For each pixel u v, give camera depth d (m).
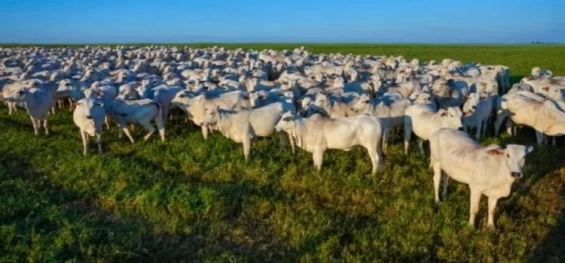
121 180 11.66
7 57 35.66
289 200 10.76
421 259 8.30
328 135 11.88
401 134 15.58
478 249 8.60
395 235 9.02
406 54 64.81
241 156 13.27
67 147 14.74
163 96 16.97
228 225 9.64
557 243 8.84
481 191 9.02
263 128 13.42
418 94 15.88
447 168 9.67
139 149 14.45
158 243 8.96
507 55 61.28
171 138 15.44
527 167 12.45
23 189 11.10
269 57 33.94
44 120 16.39
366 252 8.49
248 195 10.77
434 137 10.20
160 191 10.84
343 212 10.20
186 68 26.64
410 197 10.58
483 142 14.70
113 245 8.52
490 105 15.28
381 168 12.05
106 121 16.73
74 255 8.32
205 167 12.69
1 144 15.05
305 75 22.83
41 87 18.78
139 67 27.11
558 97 16.61
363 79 22.00
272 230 9.51
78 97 19.14
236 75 22.67
